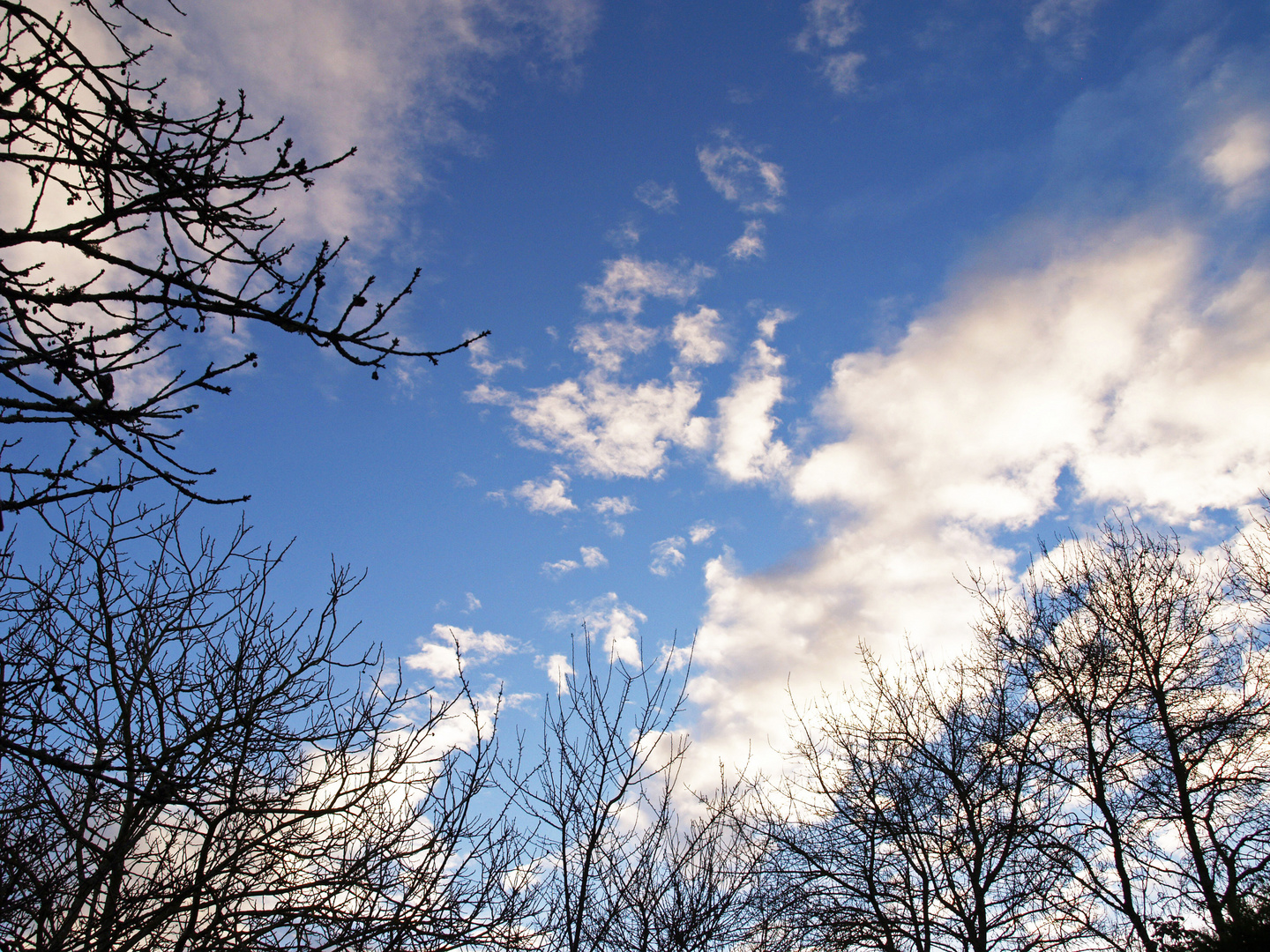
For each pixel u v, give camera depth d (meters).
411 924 5.10
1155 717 13.75
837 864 14.26
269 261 3.83
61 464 3.49
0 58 3.55
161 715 5.41
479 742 6.41
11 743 3.17
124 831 4.59
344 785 5.76
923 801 14.38
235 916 4.79
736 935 8.67
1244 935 10.02
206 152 3.78
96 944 4.27
